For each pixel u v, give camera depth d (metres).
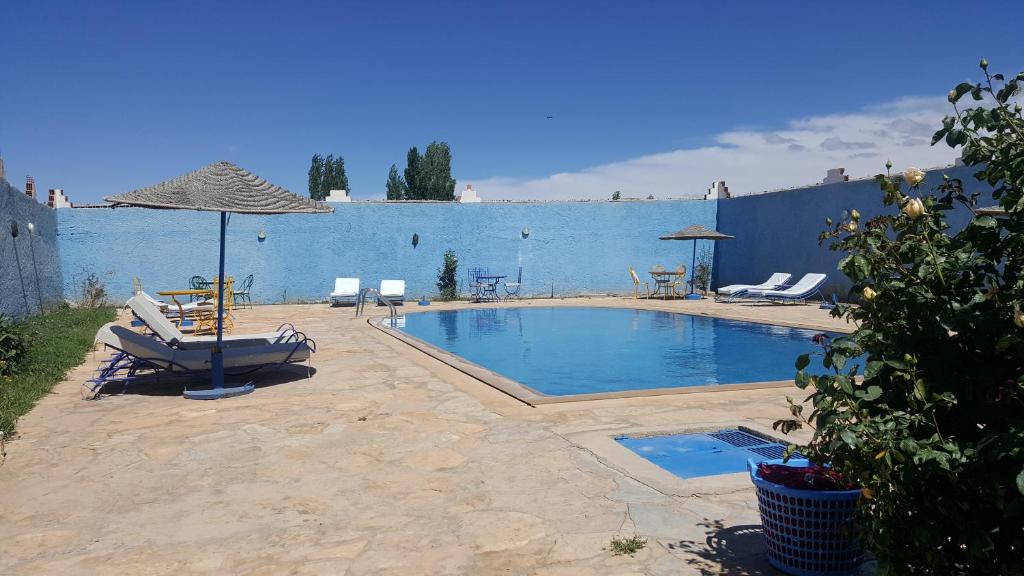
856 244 2.60
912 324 2.43
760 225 21.73
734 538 3.64
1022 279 2.19
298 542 3.69
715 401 7.02
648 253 23.33
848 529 2.90
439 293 21.94
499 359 11.38
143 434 5.88
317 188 51.34
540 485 4.50
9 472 4.89
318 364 9.52
